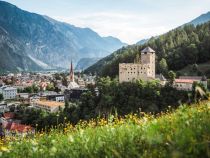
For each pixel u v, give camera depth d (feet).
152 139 20.77
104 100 417.69
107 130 29.73
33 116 463.42
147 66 519.19
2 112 587.68
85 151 25.35
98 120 38.32
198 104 31.81
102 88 458.50
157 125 25.21
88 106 437.58
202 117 25.61
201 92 31.09
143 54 554.87
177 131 20.74
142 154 20.36
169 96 406.41
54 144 30.73
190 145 17.19
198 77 560.61
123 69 521.65
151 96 407.44
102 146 25.08
